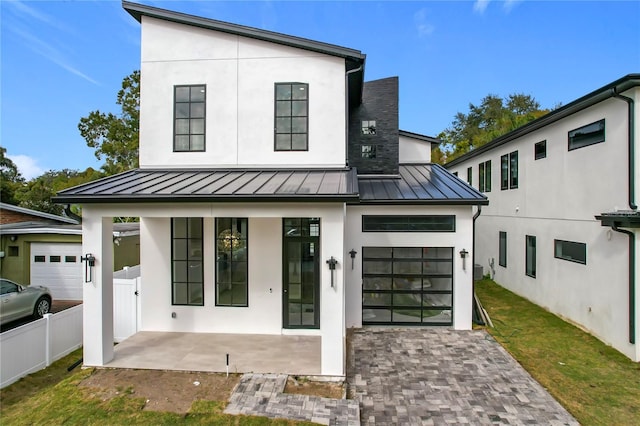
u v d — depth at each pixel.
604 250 8.33
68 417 5.08
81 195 6.45
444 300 9.47
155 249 8.75
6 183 27.69
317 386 6.09
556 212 10.34
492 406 5.67
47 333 7.34
